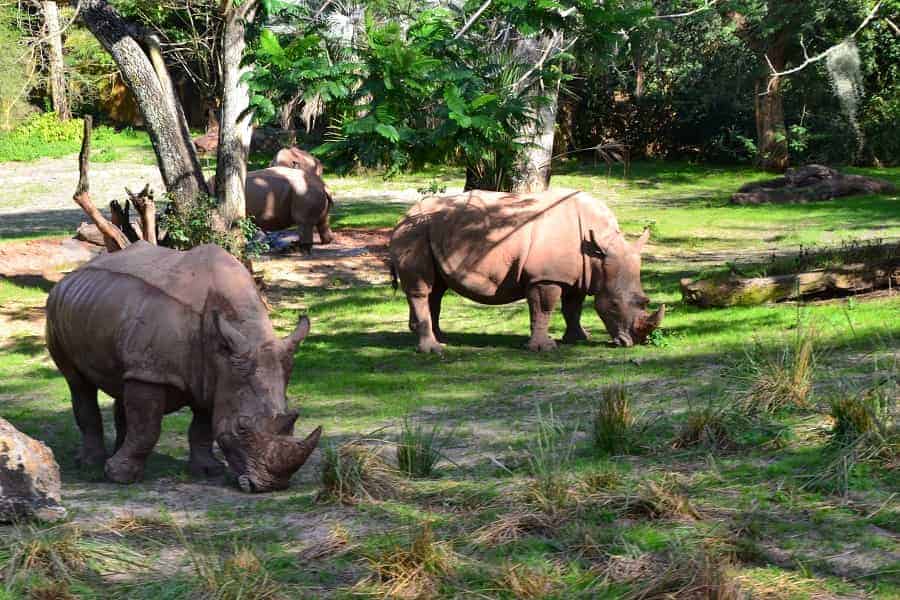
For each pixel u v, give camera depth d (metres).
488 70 11.86
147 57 17.20
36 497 5.93
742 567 4.96
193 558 5.04
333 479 6.51
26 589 4.82
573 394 10.16
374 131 10.52
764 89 39.72
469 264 13.00
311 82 10.34
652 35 14.49
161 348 7.33
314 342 14.53
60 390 12.15
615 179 38.06
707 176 39.09
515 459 7.39
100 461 8.45
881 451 6.34
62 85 48.19
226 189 17.55
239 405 7.00
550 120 19.98
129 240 15.94
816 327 11.85
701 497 5.98
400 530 5.62
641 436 7.46
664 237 23.73
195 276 7.45
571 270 12.95
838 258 15.10
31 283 19.05
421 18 11.59
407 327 15.57
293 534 5.76
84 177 14.17
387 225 26.05
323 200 22.45
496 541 5.41
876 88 39.69
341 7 13.68
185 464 8.38
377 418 9.88
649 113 44.72
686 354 11.81
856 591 4.64
